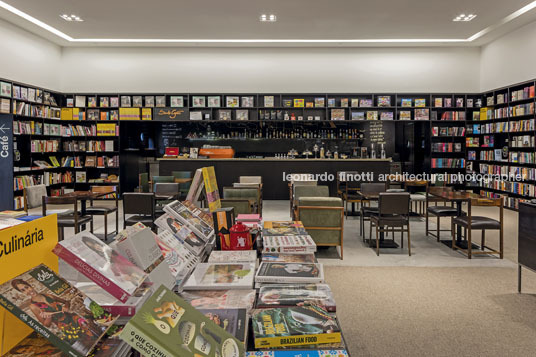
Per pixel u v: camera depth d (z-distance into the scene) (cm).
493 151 1039
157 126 1225
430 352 272
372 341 289
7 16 846
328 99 1146
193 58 1122
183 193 948
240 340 107
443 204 1019
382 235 623
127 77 1118
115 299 112
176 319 93
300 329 125
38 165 987
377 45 1095
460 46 1108
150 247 141
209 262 190
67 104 1112
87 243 118
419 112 1109
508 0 762
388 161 1088
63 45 1092
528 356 267
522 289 403
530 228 372
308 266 185
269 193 1101
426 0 762
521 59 931
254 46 1112
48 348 91
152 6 791
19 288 89
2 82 852
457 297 381
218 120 1125
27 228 97
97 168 1138
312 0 761
